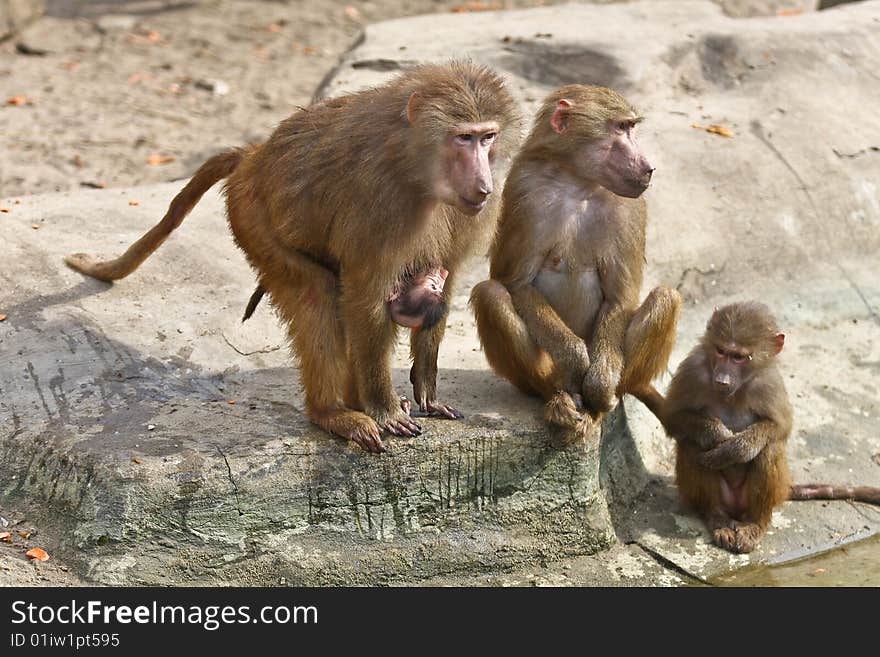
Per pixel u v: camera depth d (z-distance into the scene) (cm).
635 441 1011
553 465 878
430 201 767
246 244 860
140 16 2184
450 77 744
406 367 989
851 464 1045
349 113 779
